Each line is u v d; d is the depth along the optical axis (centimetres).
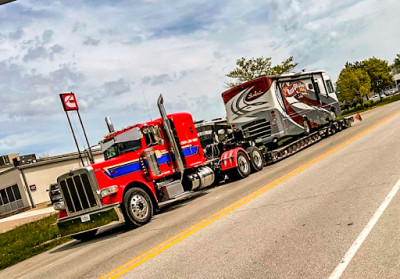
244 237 607
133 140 1106
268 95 1744
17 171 3219
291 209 718
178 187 1168
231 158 1448
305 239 530
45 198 3319
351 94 6103
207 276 476
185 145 1265
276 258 482
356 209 620
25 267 920
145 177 1099
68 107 2273
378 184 755
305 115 1980
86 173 973
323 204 700
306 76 2086
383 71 6919
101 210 959
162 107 1190
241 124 1828
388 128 1734
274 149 1867
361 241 475
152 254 642
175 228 816
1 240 1639
